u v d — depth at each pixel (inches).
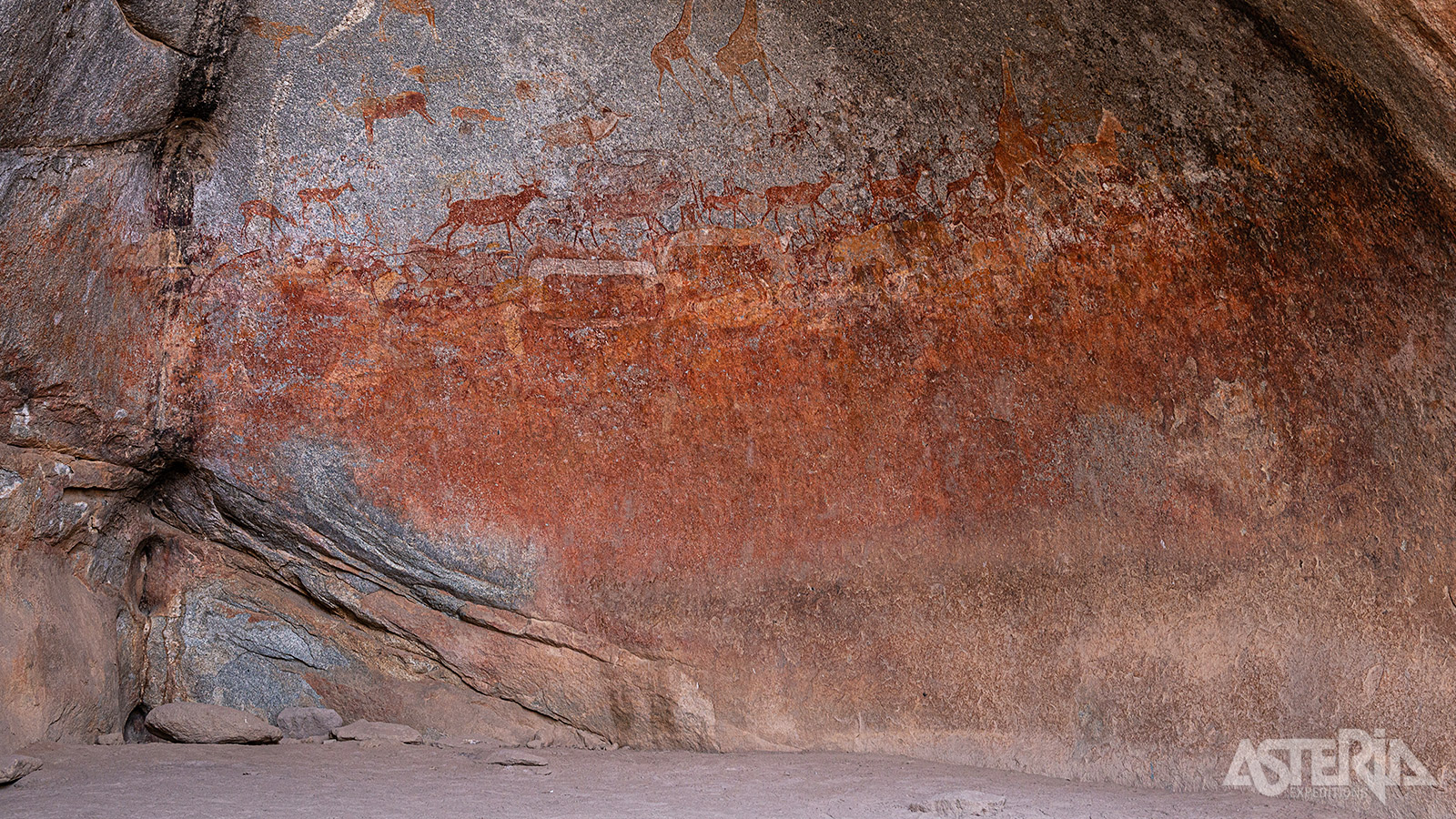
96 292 190.1
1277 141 164.1
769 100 202.4
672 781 171.8
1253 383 174.2
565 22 198.2
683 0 196.7
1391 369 158.1
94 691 186.1
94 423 192.9
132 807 133.7
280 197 204.1
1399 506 158.7
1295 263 167.3
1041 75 184.2
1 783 144.9
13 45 156.5
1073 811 153.0
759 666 205.6
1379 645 158.6
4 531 179.2
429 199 207.0
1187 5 162.2
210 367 205.6
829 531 207.0
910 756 195.6
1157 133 176.9
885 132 199.5
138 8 174.4
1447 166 142.3
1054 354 193.0
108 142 185.0
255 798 143.4
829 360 207.6
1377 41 136.4
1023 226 193.2
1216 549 177.9
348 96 199.5
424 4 193.6
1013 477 196.9
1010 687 192.2
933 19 188.5
